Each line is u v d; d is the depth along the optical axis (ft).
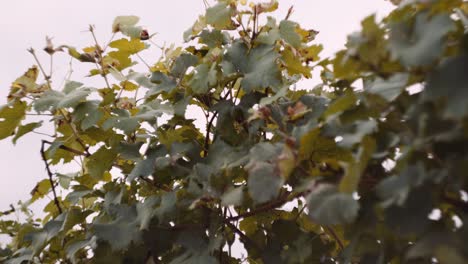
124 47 6.32
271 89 5.50
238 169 5.12
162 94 6.10
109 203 5.58
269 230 5.36
